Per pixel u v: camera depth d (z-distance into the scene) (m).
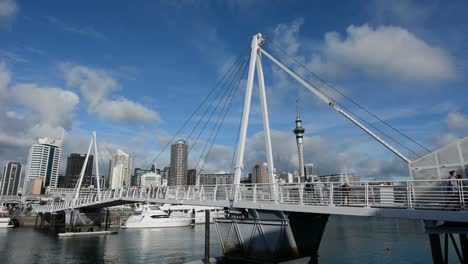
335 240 48.28
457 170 20.61
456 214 17.50
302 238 27.41
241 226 28.94
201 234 64.75
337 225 71.94
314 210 23.28
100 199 55.62
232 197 29.53
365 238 50.00
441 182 19.58
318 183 23.77
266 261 26.77
